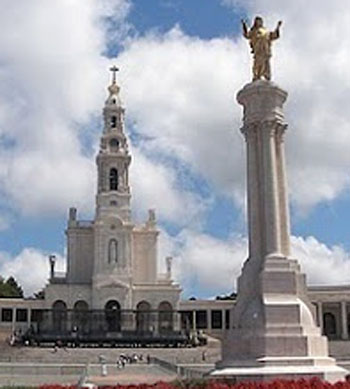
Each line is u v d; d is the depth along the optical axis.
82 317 97.19
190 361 70.69
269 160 32.91
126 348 81.31
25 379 48.34
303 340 29.62
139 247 107.44
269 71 34.75
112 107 110.88
